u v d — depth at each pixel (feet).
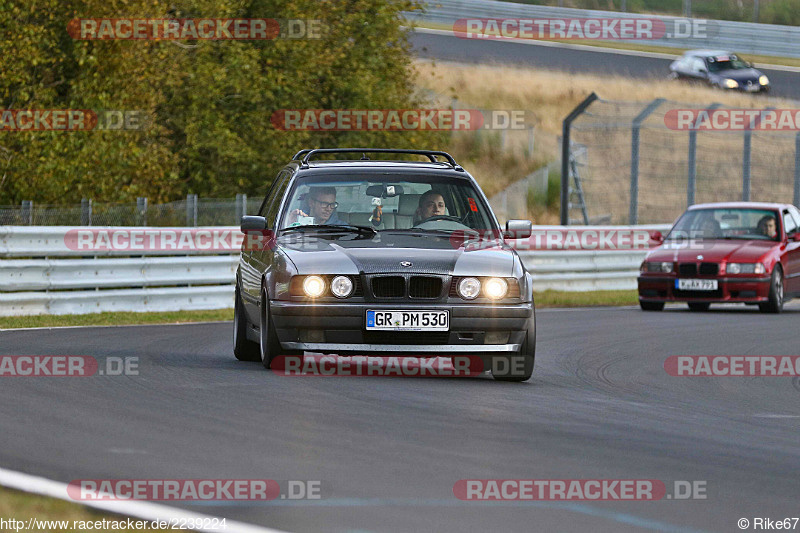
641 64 585.63
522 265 112.06
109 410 86.48
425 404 92.73
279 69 335.67
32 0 271.49
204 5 320.91
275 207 121.90
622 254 271.28
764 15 650.43
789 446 80.07
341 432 78.54
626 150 482.69
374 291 107.04
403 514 56.80
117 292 195.31
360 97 345.72
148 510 56.03
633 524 56.34
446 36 621.72
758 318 199.52
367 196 118.52
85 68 275.39
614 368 128.06
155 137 322.14
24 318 179.11
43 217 247.91
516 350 108.99
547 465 69.62
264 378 106.11
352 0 355.56
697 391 111.96
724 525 56.65
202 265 208.33
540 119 504.02
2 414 84.23
